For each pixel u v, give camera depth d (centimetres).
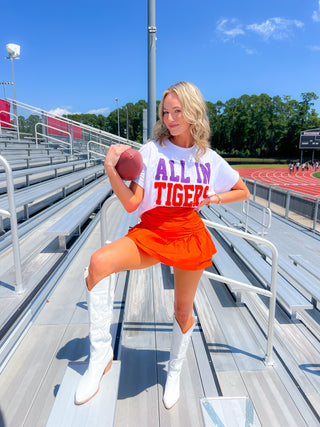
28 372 179
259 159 7219
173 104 124
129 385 177
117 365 157
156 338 225
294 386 188
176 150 132
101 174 1108
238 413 163
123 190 125
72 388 142
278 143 8038
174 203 131
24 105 1079
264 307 300
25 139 1094
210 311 280
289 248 595
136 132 9725
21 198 410
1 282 252
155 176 130
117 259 128
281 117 7775
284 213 917
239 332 246
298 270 338
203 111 128
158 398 168
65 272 315
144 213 137
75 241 392
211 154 141
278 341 238
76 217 367
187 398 170
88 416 127
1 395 163
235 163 7194
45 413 152
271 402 174
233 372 198
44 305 253
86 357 192
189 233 135
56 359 190
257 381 191
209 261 143
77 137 1272
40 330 220
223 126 8188
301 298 269
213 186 152
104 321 137
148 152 130
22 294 232
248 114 7806
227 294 316
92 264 127
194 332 237
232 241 435
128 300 284
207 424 153
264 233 690
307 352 235
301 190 2645
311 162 6062
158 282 324
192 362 199
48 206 570
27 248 340
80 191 697
